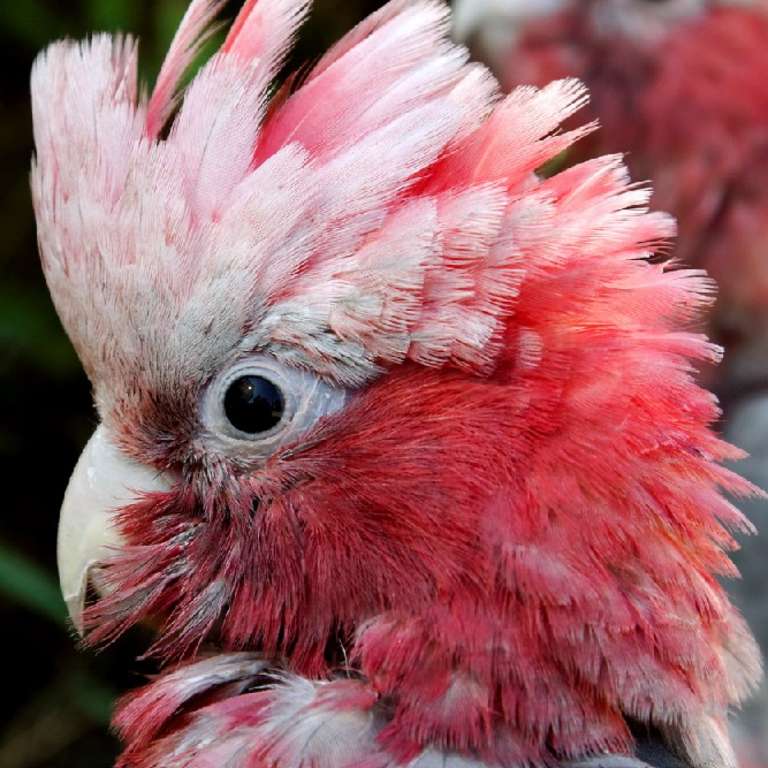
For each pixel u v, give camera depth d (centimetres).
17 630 58
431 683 35
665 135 46
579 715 35
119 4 55
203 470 37
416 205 35
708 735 36
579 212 36
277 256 36
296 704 36
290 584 36
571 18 46
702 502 36
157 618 37
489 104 36
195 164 36
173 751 36
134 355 37
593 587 35
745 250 47
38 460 59
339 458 36
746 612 46
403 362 36
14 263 58
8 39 59
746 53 46
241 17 37
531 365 35
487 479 35
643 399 35
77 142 37
